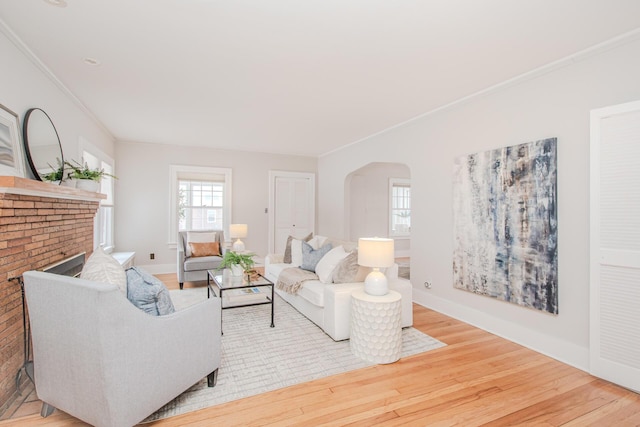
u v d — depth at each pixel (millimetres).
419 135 4070
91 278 1716
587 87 2387
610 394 2076
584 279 2408
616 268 2193
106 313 1425
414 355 2609
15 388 1926
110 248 4996
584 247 2408
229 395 2014
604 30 2107
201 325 1966
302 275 3635
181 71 2781
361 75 2842
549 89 2635
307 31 2145
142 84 3070
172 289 4582
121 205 5523
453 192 3516
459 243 3428
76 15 1973
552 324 2609
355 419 1800
